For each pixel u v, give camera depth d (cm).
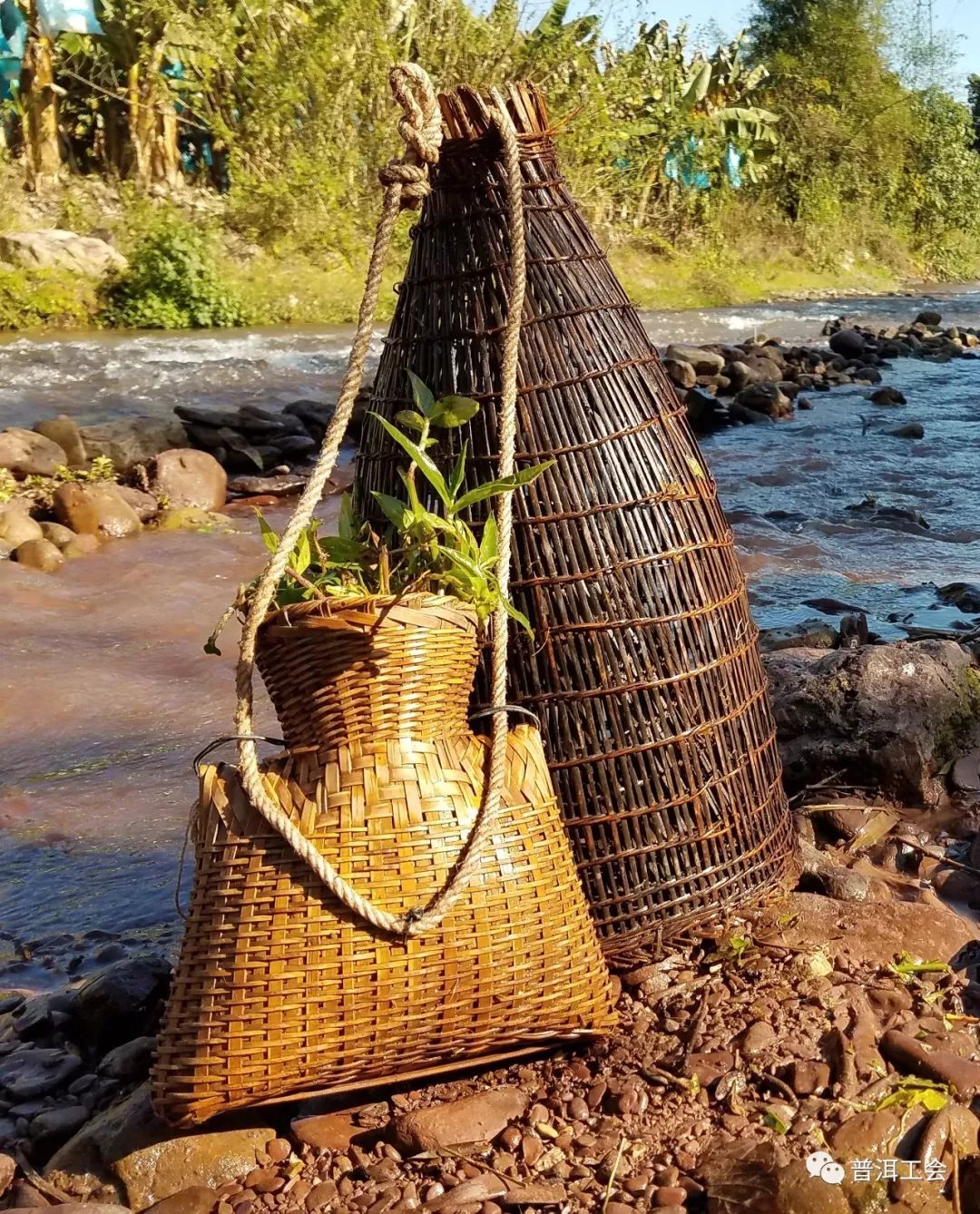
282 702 247
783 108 3131
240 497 902
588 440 280
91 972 338
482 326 279
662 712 284
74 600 665
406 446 259
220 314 1783
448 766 245
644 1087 252
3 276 1697
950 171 3619
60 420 924
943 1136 232
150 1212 232
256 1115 254
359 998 231
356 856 234
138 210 1950
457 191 283
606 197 2411
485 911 238
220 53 2012
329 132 2111
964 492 893
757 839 304
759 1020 266
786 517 816
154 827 423
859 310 2231
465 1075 261
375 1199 230
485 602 255
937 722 394
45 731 500
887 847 357
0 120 2039
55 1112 264
